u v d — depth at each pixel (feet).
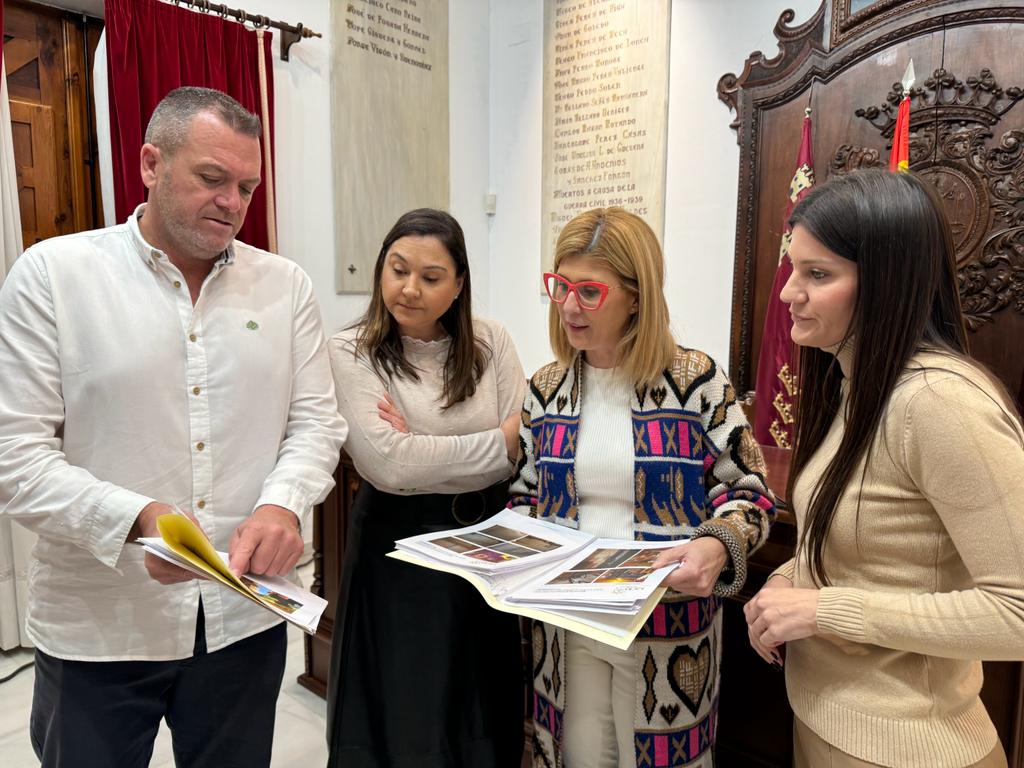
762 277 10.05
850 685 2.68
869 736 2.60
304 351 4.22
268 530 3.43
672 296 11.34
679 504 3.63
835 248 2.60
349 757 4.62
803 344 2.83
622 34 11.47
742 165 10.07
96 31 9.42
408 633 4.54
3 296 3.41
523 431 4.33
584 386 3.91
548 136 12.78
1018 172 8.00
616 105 11.68
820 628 2.58
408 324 4.53
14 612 8.34
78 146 9.39
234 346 3.79
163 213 3.45
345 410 4.51
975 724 2.65
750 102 9.91
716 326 10.88
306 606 3.12
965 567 2.52
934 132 8.48
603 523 3.81
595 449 3.78
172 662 3.70
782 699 4.84
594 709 3.79
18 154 8.83
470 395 4.79
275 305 4.03
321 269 11.30
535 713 4.06
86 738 3.56
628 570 3.19
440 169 12.92
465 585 4.58
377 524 4.62
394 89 11.97
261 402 3.89
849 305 2.64
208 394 3.72
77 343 3.42
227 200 3.43
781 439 8.51
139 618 3.57
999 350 8.28
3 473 3.23
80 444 3.49
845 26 8.98
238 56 9.57
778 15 9.80
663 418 3.64
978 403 2.34
